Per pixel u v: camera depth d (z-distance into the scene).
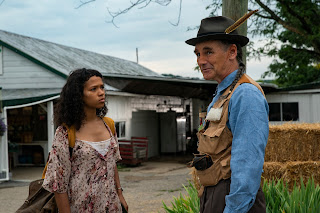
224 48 2.00
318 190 3.34
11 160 13.15
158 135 16.88
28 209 2.48
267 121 1.79
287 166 5.72
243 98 1.81
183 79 12.90
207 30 2.00
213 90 15.98
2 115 9.88
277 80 23.81
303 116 13.45
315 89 13.20
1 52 13.31
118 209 2.54
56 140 2.37
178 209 3.68
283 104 13.77
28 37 15.46
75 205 2.39
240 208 1.69
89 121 2.53
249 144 1.72
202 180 2.01
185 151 17.58
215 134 1.91
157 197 7.43
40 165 12.98
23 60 13.13
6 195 8.05
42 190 2.54
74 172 2.41
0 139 9.77
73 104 2.42
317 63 22.38
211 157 1.96
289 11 17.45
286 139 5.93
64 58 14.71
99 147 2.49
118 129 13.69
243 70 1.99
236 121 1.80
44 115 13.01
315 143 5.92
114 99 13.41
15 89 13.01
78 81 2.45
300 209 3.00
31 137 13.03
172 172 11.56
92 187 2.42
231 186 1.74
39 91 12.10
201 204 2.07
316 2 17.69
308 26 18.06
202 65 2.04
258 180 1.72
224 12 4.58
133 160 12.91
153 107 16.92
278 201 3.17
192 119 18.59
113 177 2.57
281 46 21.17
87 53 18.00
